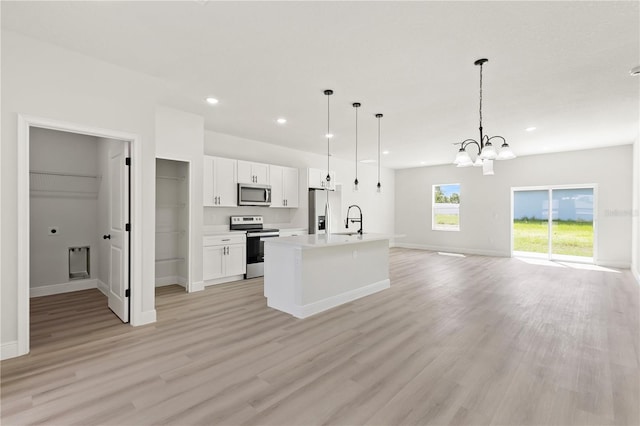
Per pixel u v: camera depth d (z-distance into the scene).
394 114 4.39
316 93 3.66
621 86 3.40
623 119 4.56
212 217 5.48
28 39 2.57
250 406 1.91
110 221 3.86
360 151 7.08
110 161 3.85
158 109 4.19
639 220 5.23
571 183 6.91
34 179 4.35
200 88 3.55
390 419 1.80
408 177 9.67
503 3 2.08
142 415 1.82
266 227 6.33
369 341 2.87
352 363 2.45
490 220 8.10
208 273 4.82
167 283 5.02
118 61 2.95
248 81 3.36
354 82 3.36
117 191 3.54
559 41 2.53
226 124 4.96
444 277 5.55
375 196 9.24
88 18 2.29
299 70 3.10
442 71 3.08
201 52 2.77
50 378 2.21
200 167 4.65
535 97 3.72
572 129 5.11
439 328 3.18
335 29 2.40
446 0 2.05
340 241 3.71
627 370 2.34
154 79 3.31
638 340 2.87
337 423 1.76
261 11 2.19
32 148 4.31
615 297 4.26
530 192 7.61
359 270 4.36
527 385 2.14
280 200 6.16
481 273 5.87
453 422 1.77
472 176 8.40
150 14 2.24
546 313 3.62
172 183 5.03
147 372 2.31
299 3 2.10
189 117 4.50
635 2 2.04
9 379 2.20
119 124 3.09
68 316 3.53
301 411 1.87
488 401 1.97
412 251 8.90
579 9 2.13
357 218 8.66
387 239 4.67
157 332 3.08
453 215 8.83
